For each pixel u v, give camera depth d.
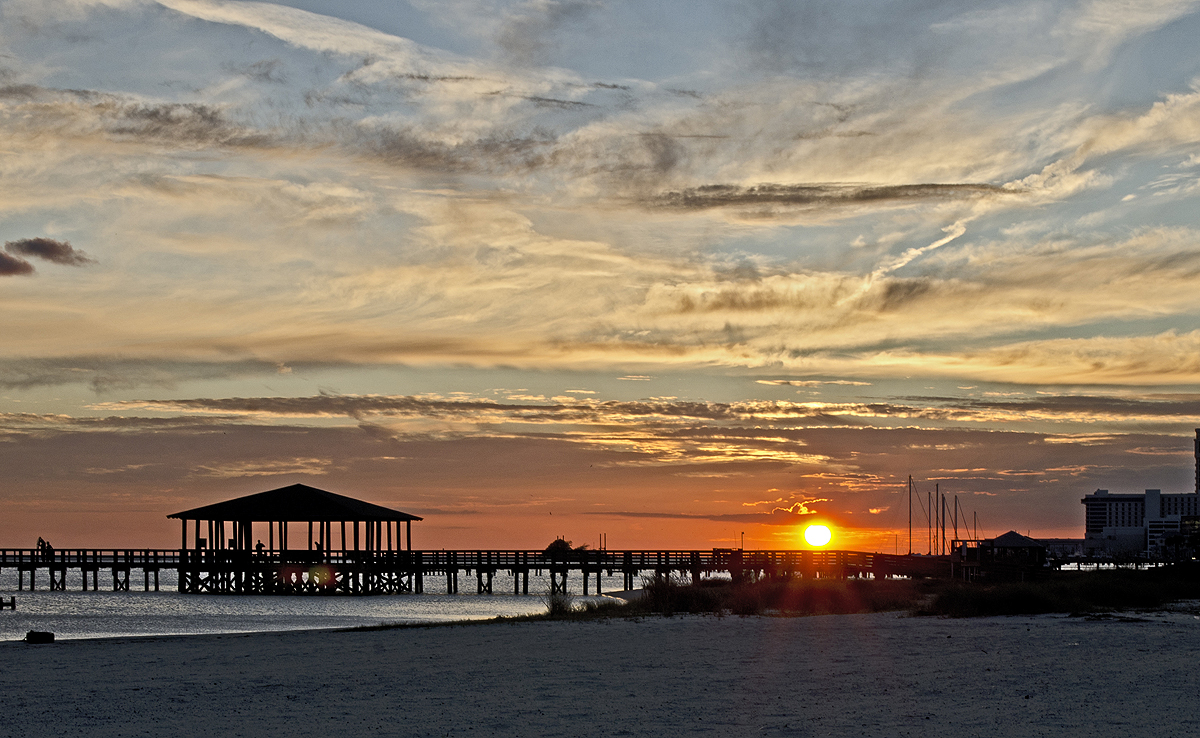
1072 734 13.08
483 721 14.50
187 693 17.44
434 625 33.06
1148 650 22.16
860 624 30.02
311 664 21.61
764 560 77.88
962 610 34.25
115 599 74.00
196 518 75.50
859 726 13.84
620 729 13.80
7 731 14.08
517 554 84.38
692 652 23.05
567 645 24.88
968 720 14.17
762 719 14.46
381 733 13.68
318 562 79.44
